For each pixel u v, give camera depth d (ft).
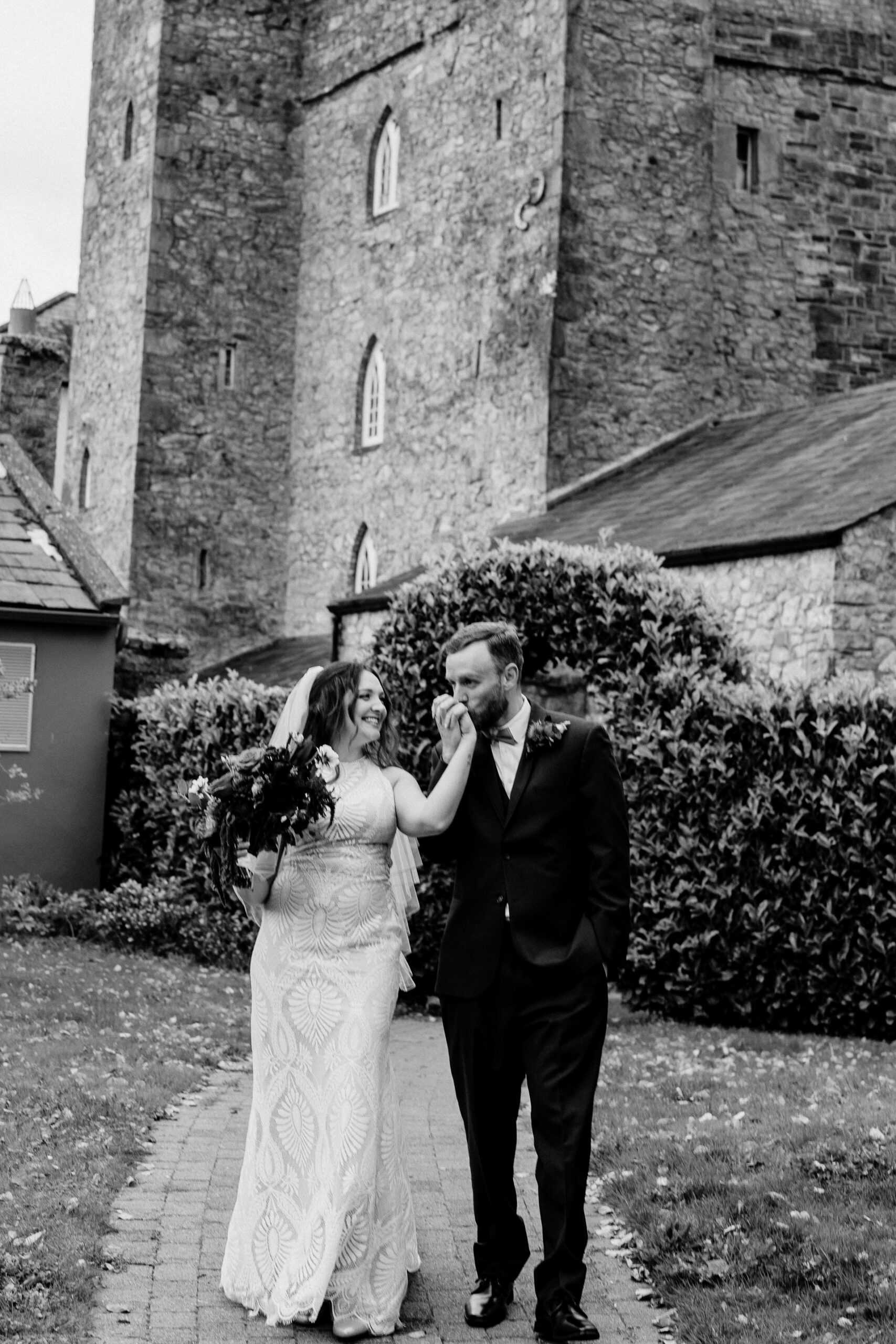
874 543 46.50
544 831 16.63
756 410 75.51
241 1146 22.84
